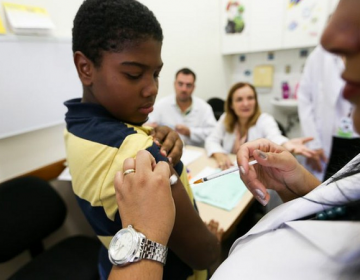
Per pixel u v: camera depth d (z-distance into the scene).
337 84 1.48
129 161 0.37
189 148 1.84
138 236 0.32
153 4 2.21
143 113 0.50
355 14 0.17
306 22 2.54
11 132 1.29
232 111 1.88
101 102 0.48
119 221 0.44
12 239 1.17
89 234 1.77
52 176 1.53
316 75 1.66
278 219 0.37
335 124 1.57
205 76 3.05
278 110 3.30
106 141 0.43
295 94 3.09
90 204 0.49
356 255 0.28
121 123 0.48
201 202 1.07
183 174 0.59
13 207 1.20
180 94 2.16
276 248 0.33
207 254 0.57
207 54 3.03
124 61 0.41
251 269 0.31
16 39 1.25
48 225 1.32
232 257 0.35
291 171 0.47
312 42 2.57
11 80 1.26
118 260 0.32
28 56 1.31
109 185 0.42
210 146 1.72
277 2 2.65
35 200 1.29
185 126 2.20
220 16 3.11
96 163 0.44
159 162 0.38
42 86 1.39
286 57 3.04
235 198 1.07
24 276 1.13
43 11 1.39
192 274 0.62
